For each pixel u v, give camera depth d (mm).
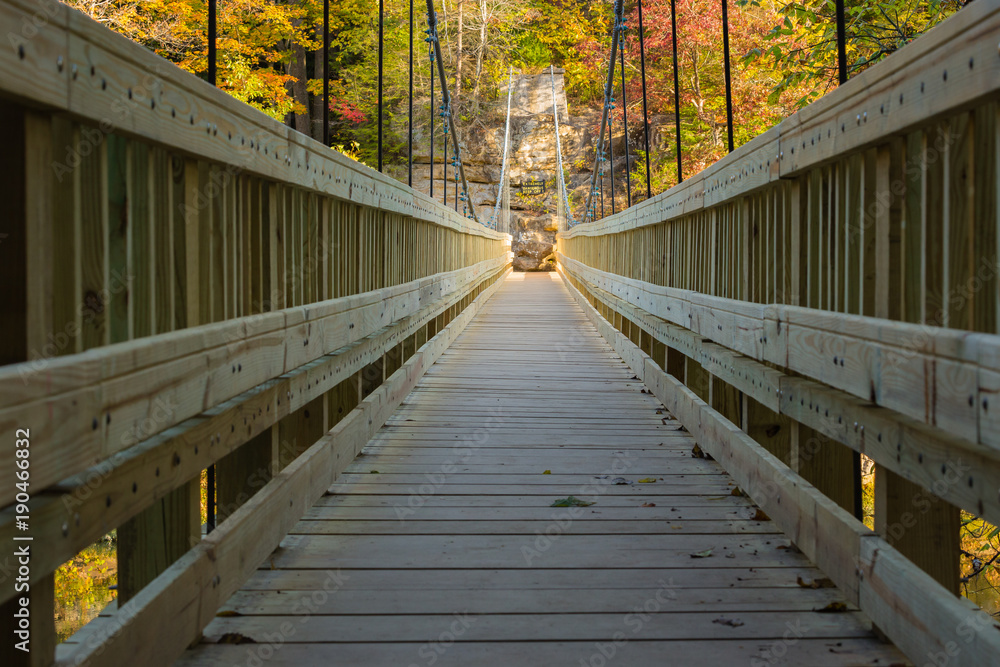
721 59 16719
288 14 13969
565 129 26047
